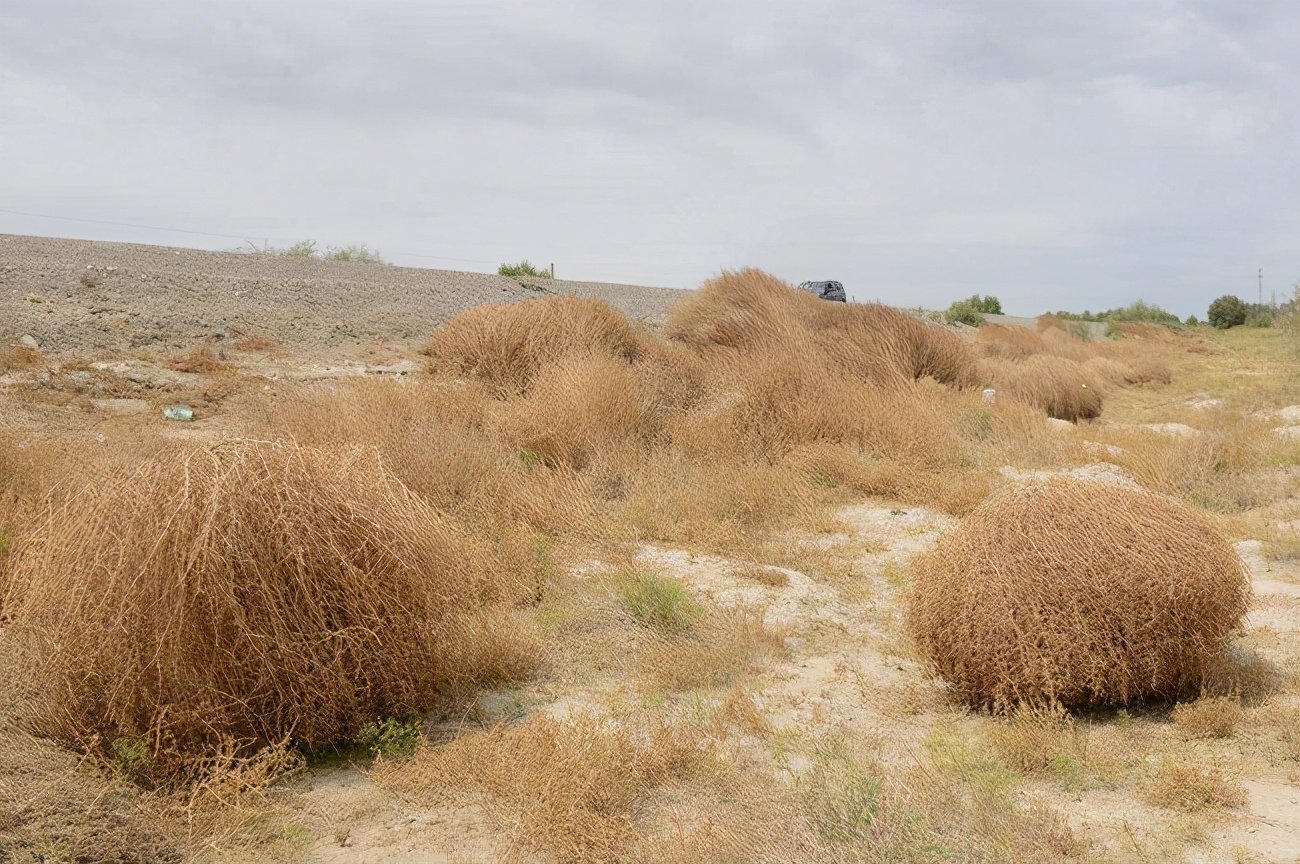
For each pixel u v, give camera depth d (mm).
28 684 4363
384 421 8688
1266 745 4410
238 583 4102
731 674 5375
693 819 3758
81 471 6891
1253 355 28562
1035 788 4043
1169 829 3641
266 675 4141
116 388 11219
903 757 4367
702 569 7195
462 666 4977
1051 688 4648
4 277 14836
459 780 4043
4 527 5938
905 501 9344
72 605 4102
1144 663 4699
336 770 4211
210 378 12156
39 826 3379
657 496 8578
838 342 13820
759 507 8633
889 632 6160
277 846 3555
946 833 3582
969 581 4906
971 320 34125
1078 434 12773
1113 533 4836
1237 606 4992
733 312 14852
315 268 22641
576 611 6113
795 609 6488
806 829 3570
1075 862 3404
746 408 10844
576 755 4031
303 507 4301
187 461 4258
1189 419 16203
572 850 3482
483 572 6168
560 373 10773
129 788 3803
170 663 4000
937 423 11312
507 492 8109
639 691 5082
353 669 4359
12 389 10445
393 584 4492
